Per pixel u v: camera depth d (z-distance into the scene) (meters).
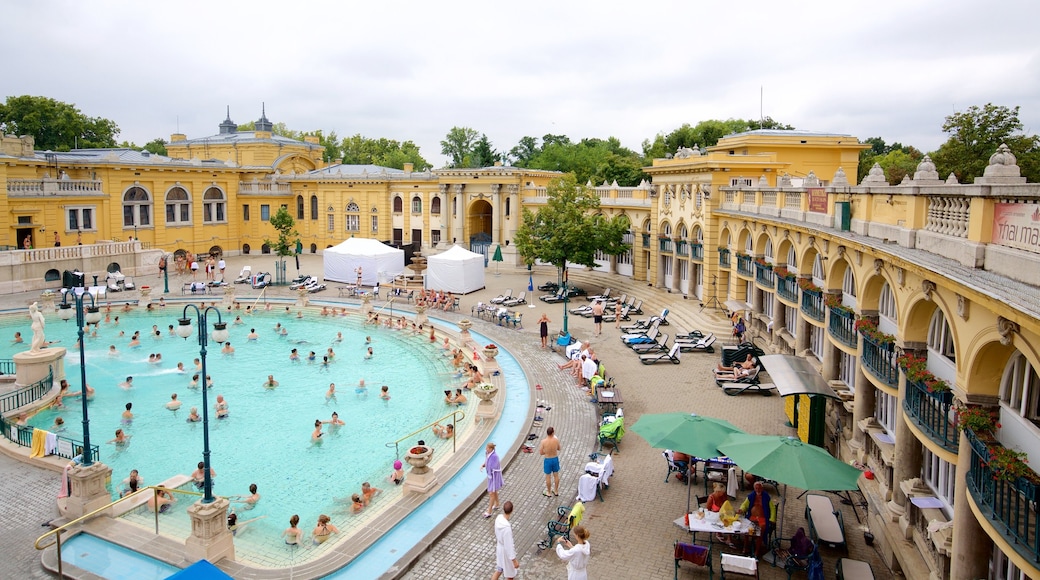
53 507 17.56
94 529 16.25
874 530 15.95
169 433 23.31
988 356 11.54
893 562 14.59
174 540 15.73
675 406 25.05
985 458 10.67
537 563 15.18
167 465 20.77
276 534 16.69
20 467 19.98
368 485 18.36
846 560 13.76
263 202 69.25
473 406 25.94
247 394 27.53
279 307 44.84
